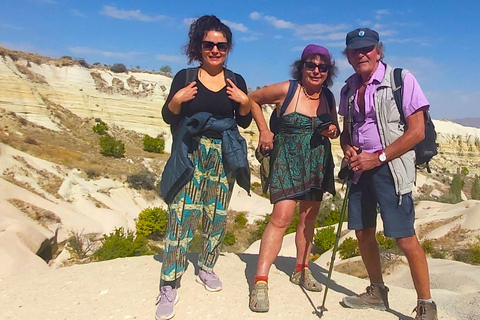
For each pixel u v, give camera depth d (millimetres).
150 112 47562
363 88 4059
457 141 95500
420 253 3945
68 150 34062
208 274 4676
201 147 4285
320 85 4434
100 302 4527
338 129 4449
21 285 5016
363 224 4223
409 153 3926
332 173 4617
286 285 4941
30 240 16297
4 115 36625
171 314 4160
